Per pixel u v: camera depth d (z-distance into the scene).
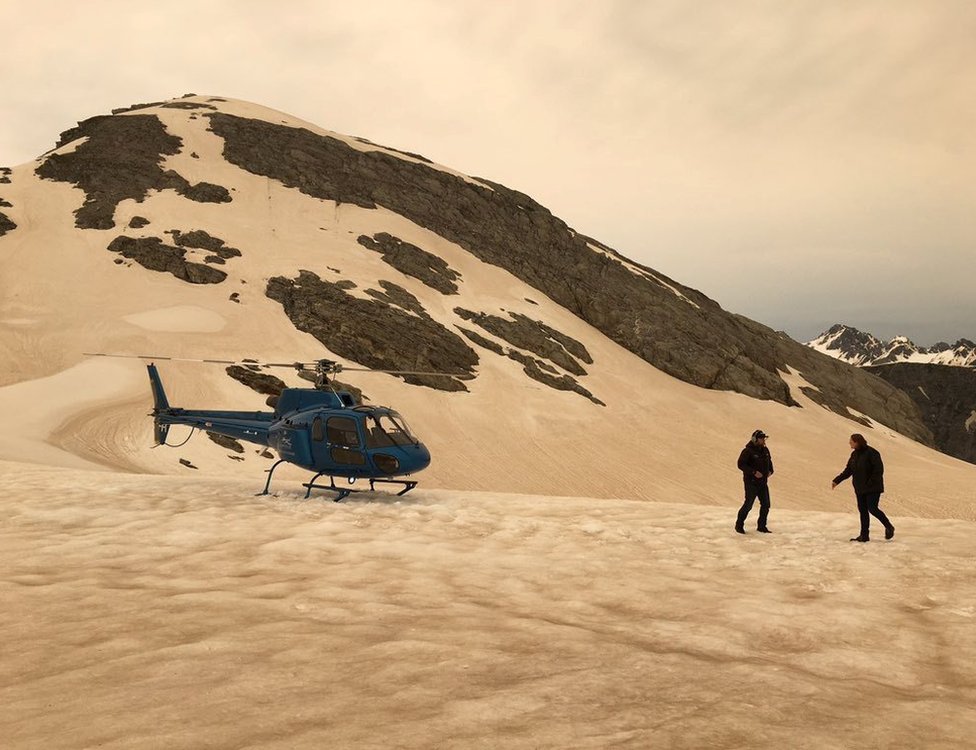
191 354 57.62
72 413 42.84
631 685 3.96
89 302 64.56
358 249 83.75
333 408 14.43
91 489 13.91
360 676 4.05
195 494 14.08
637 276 105.38
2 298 64.44
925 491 66.12
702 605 6.38
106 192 83.56
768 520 12.75
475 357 71.69
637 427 70.00
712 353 92.56
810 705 3.73
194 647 4.56
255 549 8.57
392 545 9.02
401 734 3.17
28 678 4.01
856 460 10.60
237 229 80.12
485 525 11.21
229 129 100.44
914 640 5.35
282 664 4.25
